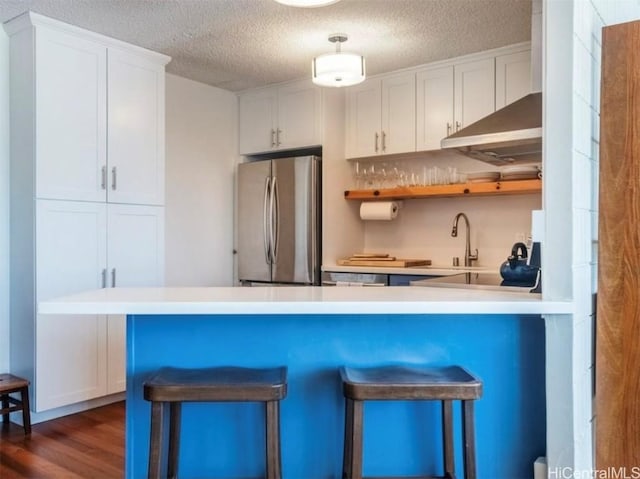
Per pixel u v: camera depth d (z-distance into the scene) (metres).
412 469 1.95
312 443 1.96
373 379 1.70
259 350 1.96
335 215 4.35
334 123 4.33
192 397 1.63
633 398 1.80
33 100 3.08
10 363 3.28
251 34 3.37
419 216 4.42
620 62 1.83
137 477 1.97
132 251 3.59
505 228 4.01
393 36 3.41
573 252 1.74
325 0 2.36
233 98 4.75
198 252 4.45
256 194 4.50
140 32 3.33
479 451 1.94
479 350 1.95
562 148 1.74
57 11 3.02
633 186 1.81
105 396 3.50
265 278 4.43
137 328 1.97
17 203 3.21
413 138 4.08
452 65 3.88
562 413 1.75
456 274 3.48
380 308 1.67
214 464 1.97
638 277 1.80
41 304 1.66
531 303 1.70
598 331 1.86
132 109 3.59
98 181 3.39
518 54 3.61
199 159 4.45
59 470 2.53
